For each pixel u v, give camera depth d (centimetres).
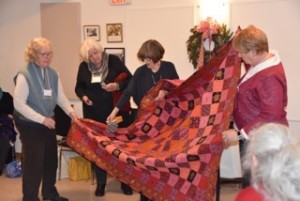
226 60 290
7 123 497
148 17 493
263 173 116
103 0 517
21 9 569
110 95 409
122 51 513
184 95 326
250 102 260
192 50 455
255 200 129
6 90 586
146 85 371
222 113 279
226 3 448
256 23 439
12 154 520
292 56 427
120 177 323
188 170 283
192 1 467
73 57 541
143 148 330
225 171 436
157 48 360
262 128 127
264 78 251
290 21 424
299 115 430
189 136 305
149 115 342
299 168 110
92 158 339
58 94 382
